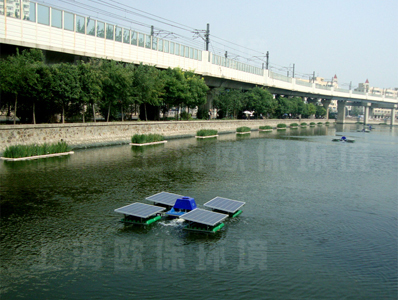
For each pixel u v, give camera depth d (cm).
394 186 2384
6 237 1308
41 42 3500
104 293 988
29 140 2973
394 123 15912
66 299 957
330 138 6406
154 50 5109
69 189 1939
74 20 3816
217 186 2191
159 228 1443
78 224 1450
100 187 2006
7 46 3381
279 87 9875
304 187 2280
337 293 1020
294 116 12344
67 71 3250
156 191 1975
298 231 1472
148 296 980
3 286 1005
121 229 1420
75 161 2761
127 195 1864
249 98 8119
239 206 1669
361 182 2500
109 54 4309
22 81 2908
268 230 1471
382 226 1565
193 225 1459
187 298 973
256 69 8600
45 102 3338
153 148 3797
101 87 3688
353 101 14675
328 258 1233
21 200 1722
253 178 2497
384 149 4728
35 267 1111
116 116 4638
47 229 1390
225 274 1102
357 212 1764
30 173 2280
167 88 4941
